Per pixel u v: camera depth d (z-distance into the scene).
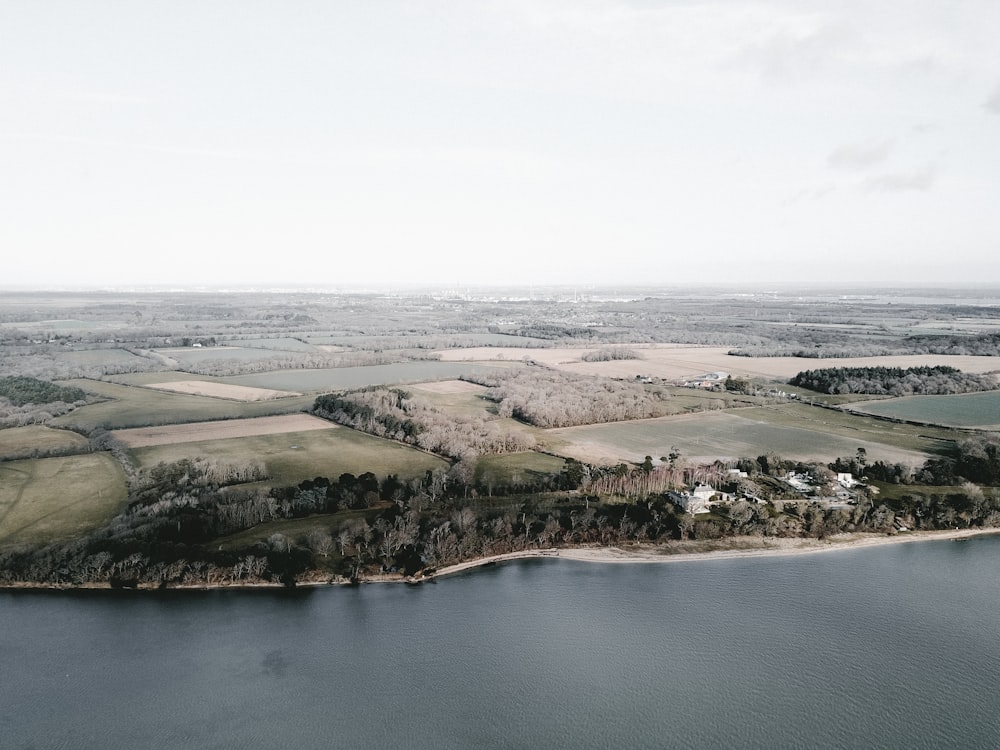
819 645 130.25
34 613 136.00
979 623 137.75
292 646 128.25
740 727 109.44
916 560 163.75
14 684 116.38
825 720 110.81
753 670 123.19
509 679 120.25
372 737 106.81
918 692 117.62
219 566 148.00
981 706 114.25
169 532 157.12
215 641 129.00
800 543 170.88
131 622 133.75
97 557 145.00
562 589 149.12
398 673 121.44
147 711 111.25
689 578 154.00
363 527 161.75
